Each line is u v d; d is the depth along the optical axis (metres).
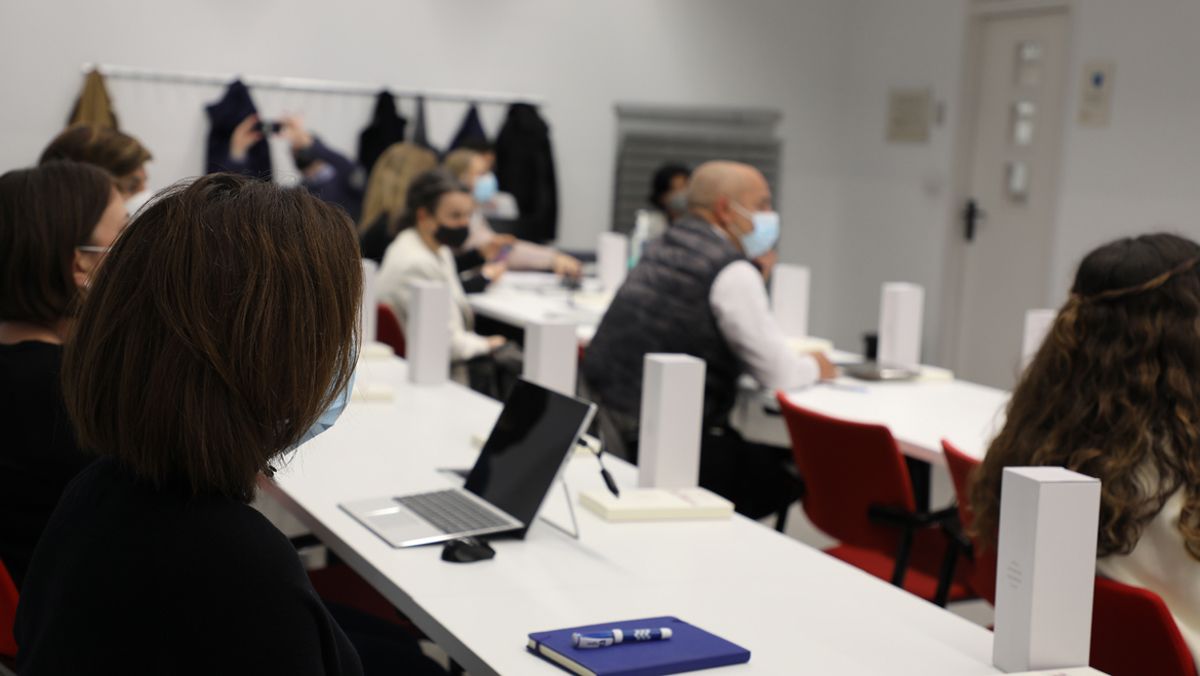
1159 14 5.73
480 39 6.88
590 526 2.00
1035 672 1.40
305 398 0.99
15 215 1.73
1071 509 1.41
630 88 7.30
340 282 1.01
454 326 4.06
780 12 7.57
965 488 2.31
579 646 1.40
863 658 1.48
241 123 6.21
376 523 1.90
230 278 0.96
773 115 7.58
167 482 0.97
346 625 1.97
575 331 2.68
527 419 2.05
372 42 6.61
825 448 2.76
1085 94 6.13
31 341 1.71
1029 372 1.83
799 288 4.20
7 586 1.49
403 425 2.67
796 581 1.76
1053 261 6.35
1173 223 5.69
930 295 7.14
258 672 0.94
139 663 0.94
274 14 6.36
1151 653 1.63
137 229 0.98
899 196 7.35
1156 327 1.69
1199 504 1.63
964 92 6.89
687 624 1.52
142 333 0.95
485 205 6.58
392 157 5.67
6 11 5.77
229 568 0.94
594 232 7.34
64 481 1.66
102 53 5.98
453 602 1.59
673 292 3.26
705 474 3.22
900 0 7.29
